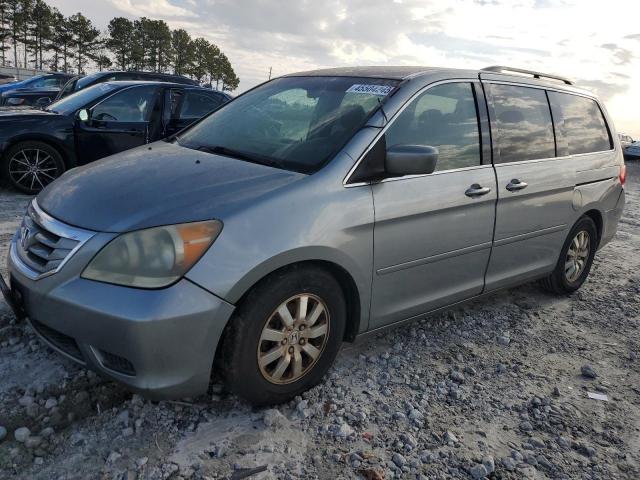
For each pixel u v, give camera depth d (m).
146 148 3.62
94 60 92.94
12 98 14.40
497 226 3.81
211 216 2.52
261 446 2.61
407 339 3.86
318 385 3.14
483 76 3.90
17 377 2.98
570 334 4.23
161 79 12.40
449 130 3.54
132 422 2.71
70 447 2.51
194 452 2.54
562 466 2.69
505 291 5.01
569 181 4.41
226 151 3.34
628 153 23.42
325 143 3.12
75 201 2.75
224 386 3.01
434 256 3.42
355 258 2.95
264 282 2.64
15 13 83.94
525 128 4.11
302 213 2.72
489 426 2.96
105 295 2.40
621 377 3.63
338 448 2.66
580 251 4.91
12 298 2.80
